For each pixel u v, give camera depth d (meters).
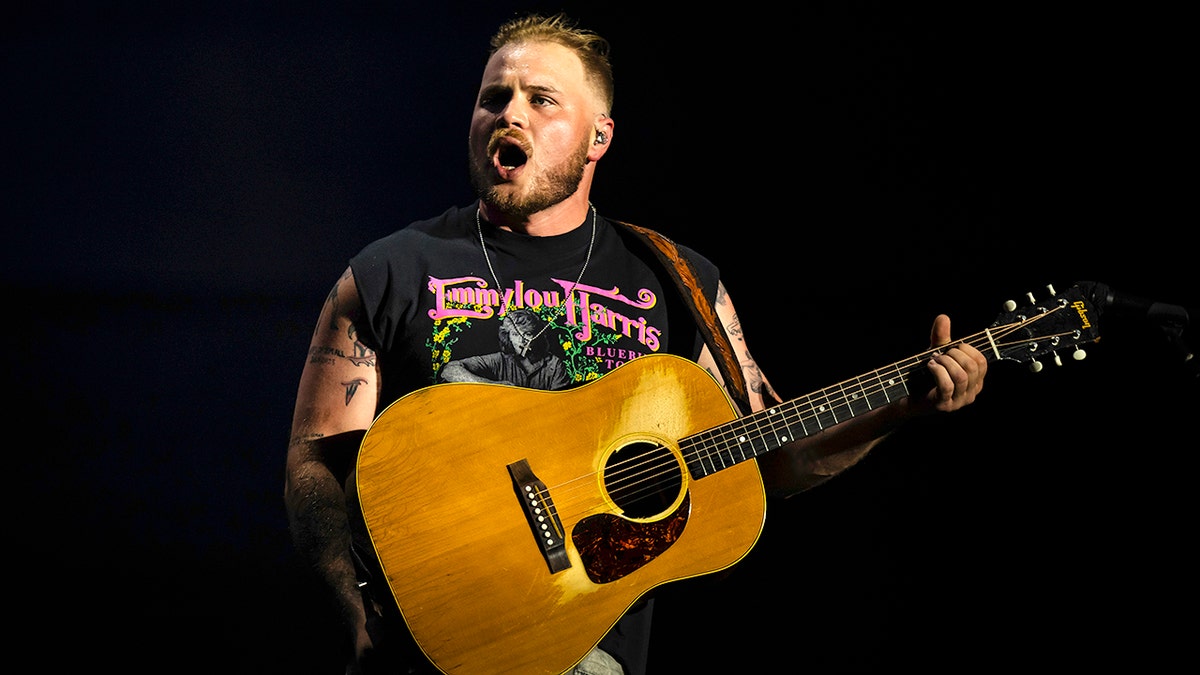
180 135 14.58
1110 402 9.51
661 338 6.07
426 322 5.77
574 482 5.34
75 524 12.99
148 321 15.11
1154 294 9.27
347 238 14.15
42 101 14.80
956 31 10.23
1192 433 9.09
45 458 14.17
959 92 10.26
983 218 10.22
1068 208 9.76
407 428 5.25
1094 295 5.95
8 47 14.69
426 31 13.37
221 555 12.70
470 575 5.11
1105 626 9.27
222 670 10.53
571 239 6.11
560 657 5.11
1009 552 9.82
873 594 10.23
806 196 10.95
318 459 5.68
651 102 11.33
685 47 11.25
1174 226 9.23
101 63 14.62
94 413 14.68
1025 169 9.98
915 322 10.48
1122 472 9.42
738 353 6.46
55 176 14.99
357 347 5.79
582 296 6.00
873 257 10.72
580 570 5.22
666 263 6.24
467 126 13.41
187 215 14.69
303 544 5.52
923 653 9.88
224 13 14.20
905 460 10.41
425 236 6.02
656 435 5.53
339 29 13.63
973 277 10.23
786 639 10.29
